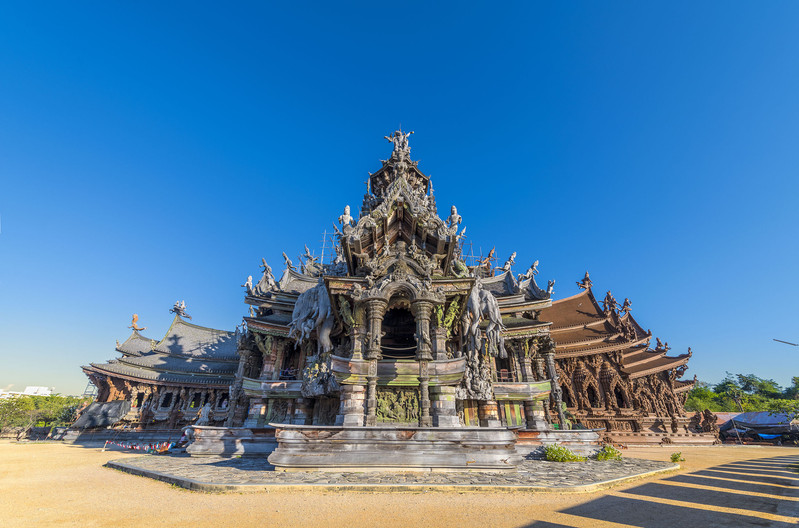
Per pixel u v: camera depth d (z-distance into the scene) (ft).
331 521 25.70
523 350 99.14
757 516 25.90
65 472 52.01
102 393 144.56
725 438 166.91
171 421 134.72
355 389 61.46
